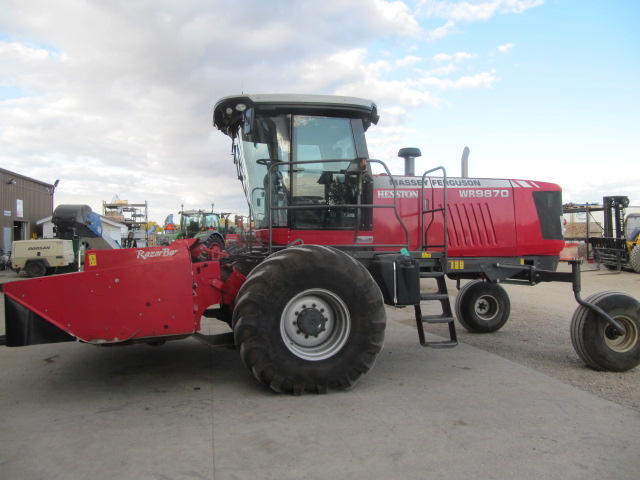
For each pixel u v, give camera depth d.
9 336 3.47
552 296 10.02
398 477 2.50
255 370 3.69
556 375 4.36
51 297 3.53
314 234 4.79
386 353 5.23
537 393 3.83
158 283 3.73
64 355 5.13
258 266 3.85
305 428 3.11
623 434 3.03
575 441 2.93
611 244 15.16
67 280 3.56
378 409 3.47
